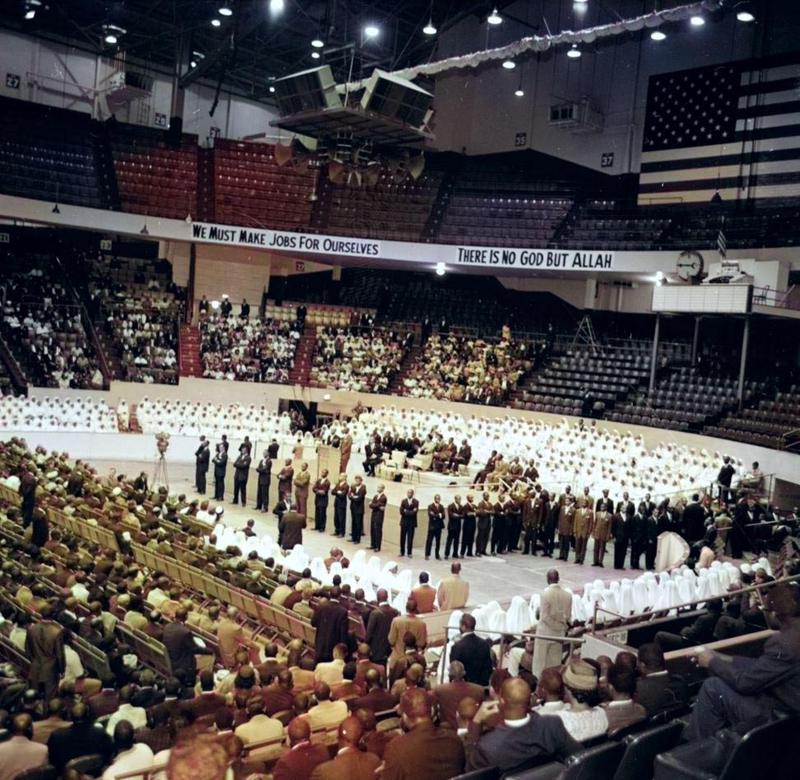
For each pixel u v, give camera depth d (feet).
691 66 133.08
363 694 34.91
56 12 147.64
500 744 21.12
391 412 130.52
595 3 139.95
